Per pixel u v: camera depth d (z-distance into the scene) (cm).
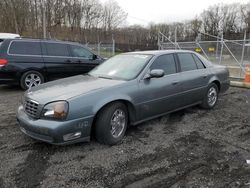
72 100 354
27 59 799
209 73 592
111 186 296
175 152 379
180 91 510
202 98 584
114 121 401
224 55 1585
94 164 341
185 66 539
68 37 4934
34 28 4294
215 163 348
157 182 304
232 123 513
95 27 6334
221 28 7275
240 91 862
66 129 346
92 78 455
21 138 420
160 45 1538
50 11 4681
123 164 343
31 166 336
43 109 354
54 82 448
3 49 770
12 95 752
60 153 370
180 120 525
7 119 516
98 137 391
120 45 4119
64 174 318
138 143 408
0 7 3884
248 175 320
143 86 437
